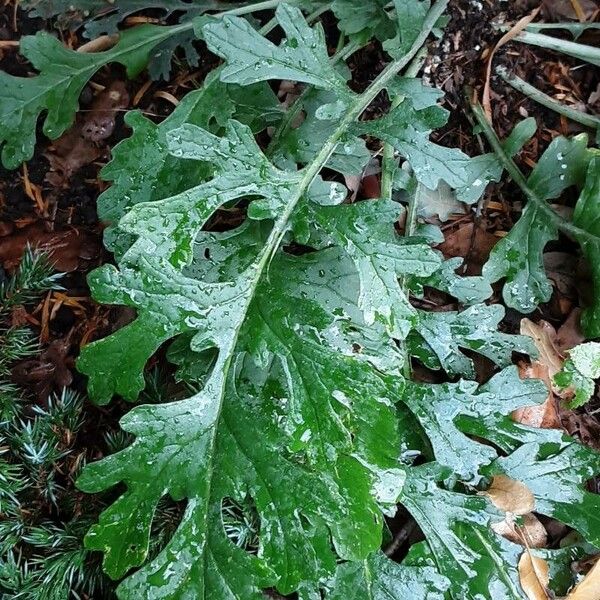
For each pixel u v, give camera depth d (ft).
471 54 1.72
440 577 1.42
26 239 1.57
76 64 1.51
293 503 1.19
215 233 1.44
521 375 1.65
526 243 1.66
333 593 1.39
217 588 1.16
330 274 1.42
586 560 1.58
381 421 1.22
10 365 1.50
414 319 1.25
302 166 1.59
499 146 1.69
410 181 1.65
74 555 1.30
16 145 1.47
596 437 1.71
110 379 1.19
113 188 1.41
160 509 1.40
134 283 1.18
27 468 1.35
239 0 1.65
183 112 1.46
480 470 1.49
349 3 1.57
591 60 1.72
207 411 1.23
